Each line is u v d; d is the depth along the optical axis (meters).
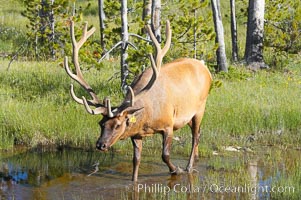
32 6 26.09
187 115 12.08
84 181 11.81
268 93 19.25
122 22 16.94
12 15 38.34
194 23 18.06
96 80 19.89
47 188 11.38
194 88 12.19
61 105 16.56
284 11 28.28
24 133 14.72
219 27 23.48
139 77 11.56
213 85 17.62
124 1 16.89
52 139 14.52
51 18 23.80
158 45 11.16
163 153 11.69
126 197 10.83
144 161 13.08
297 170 11.90
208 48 26.22
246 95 18.78
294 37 26.16
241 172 12.22
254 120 15.67
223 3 41.69
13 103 16.42
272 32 26.66
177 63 12.16
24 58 27.03
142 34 17.67
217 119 15.66
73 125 14.96
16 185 11.58
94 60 17.08
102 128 10.55
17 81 20.23
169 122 11.45
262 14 26.03
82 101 10.72
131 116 10.65
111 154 13.77
